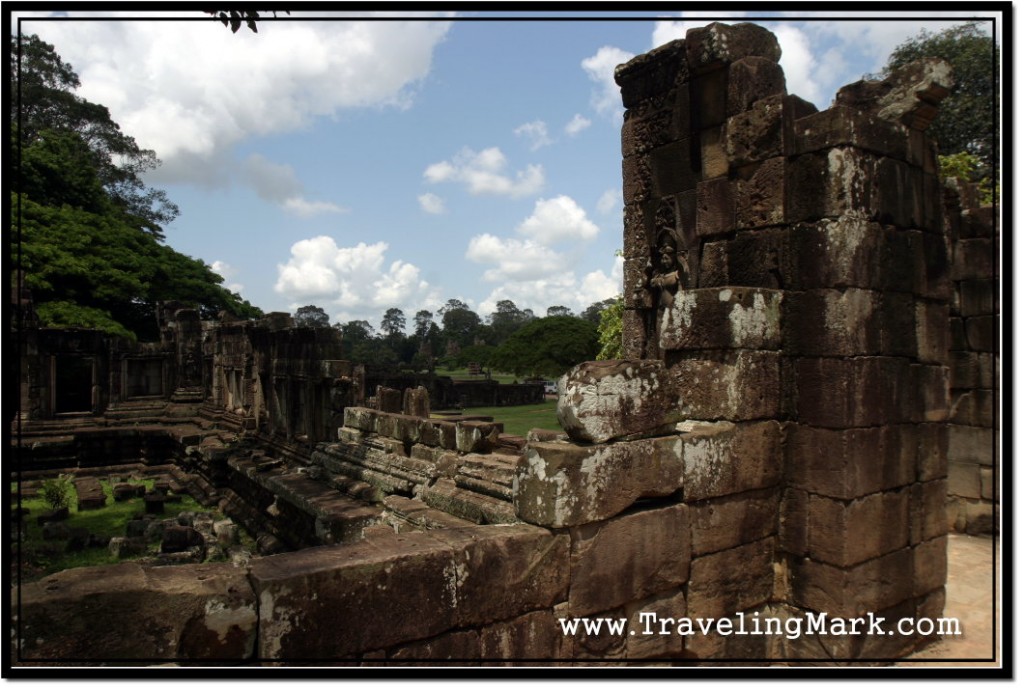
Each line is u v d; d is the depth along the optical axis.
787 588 5.52
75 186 34.84
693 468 4.96
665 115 7.17
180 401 25.52
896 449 5.49
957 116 19.20
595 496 4.36
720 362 5.37
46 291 28.55
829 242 5.24
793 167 5.55
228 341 22.39
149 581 3.10
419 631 3.60
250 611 3.12
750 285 5.86
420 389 11.13
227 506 15.21
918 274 5.76
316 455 12.40
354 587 3.40
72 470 19.84
